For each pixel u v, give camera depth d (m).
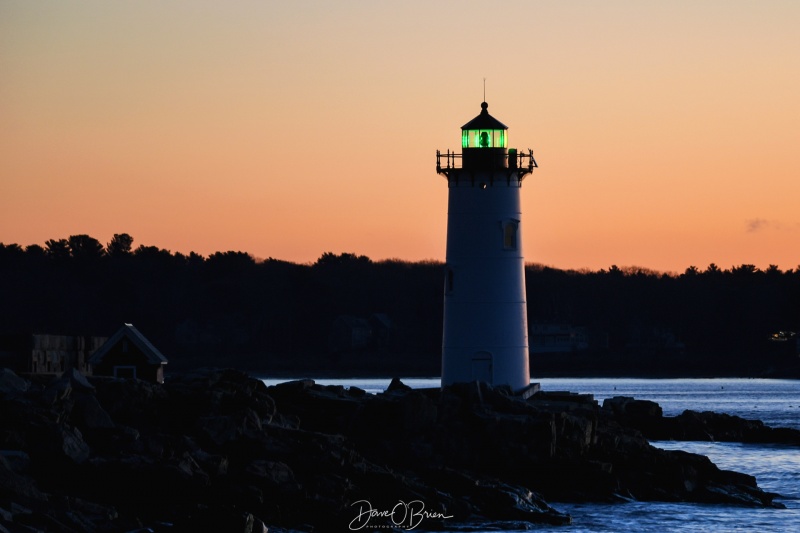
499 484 161.38
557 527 154.75
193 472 142.25
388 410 173.38
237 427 154.38
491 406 179.50
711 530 157.50
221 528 129.38
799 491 196.62
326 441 157.12
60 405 150.50
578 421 178.00
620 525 157.50
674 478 176.62
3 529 118.62
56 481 140.38
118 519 133.50
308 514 143.25
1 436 141.62
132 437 148.75
